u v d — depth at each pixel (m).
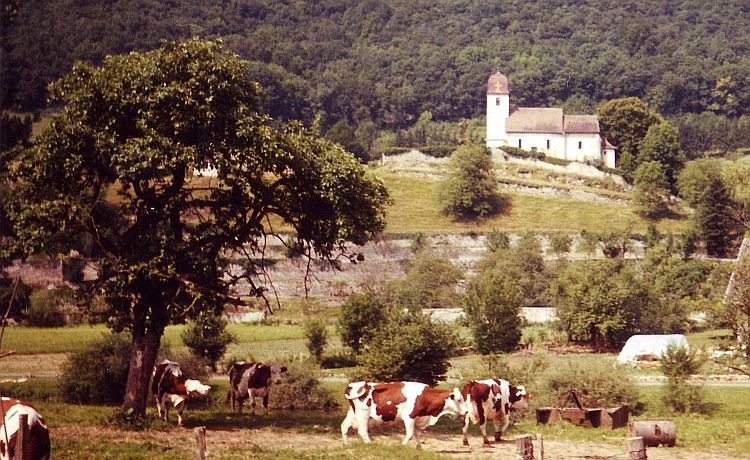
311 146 42.47
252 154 40.22
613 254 146.88
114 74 40.22
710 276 105.44
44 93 139.25
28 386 52.38
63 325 84.94
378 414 34.00
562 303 91.00
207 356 66.06
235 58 40.94
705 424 44.06
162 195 40.75
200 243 41.25
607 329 86.06
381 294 120.94
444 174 185.25
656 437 37.66
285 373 50.78
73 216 39.12
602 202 174.88
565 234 153.12
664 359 51.44
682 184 176.38
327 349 77.81
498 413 36.53
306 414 45.78
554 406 45.44
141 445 32.69
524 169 189.62
